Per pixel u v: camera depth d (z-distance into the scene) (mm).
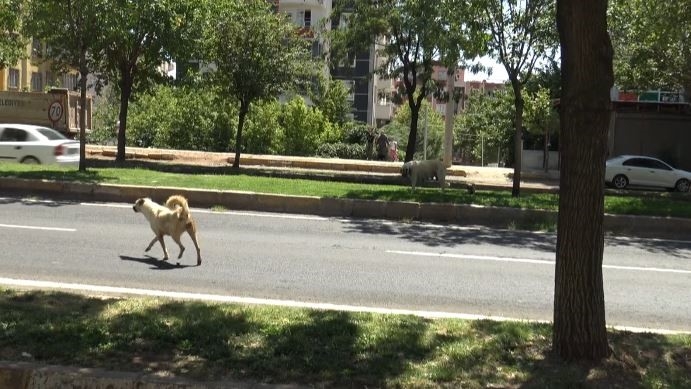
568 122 4602
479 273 8711
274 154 33781
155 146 34250
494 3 14484
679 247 11312
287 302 6859
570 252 4707
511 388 4258
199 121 33719
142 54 22109
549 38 14570
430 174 15594
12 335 4910
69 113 25781
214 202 13570
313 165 26812
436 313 6645
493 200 13930
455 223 12898
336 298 7184
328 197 13383
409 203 13133
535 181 25219
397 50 20188
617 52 21562
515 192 15742
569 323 4758
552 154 36062
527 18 14562
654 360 4844
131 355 4641
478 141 56188
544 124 31172
